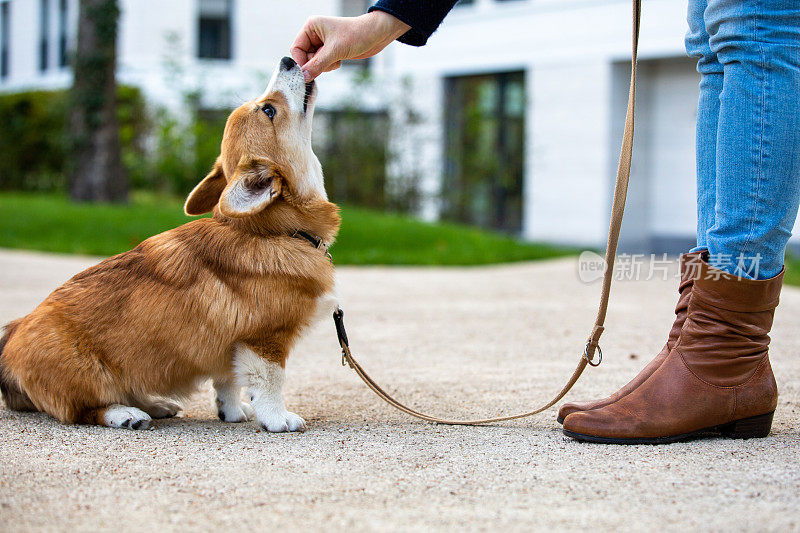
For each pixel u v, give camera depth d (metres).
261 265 1.80
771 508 1.43
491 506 1.45
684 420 1.70
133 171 8.69
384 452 1.67
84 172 7.48
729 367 1.71
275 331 1.81
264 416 1.81
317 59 1.91
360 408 1.97
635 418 1.71
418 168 8.12
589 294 3.90
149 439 1.75
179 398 1.87
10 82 12.59
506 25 8.06
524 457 1.64
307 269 1.82
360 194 8.09
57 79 11.37
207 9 10.65
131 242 5.66
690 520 1.41
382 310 3.34
